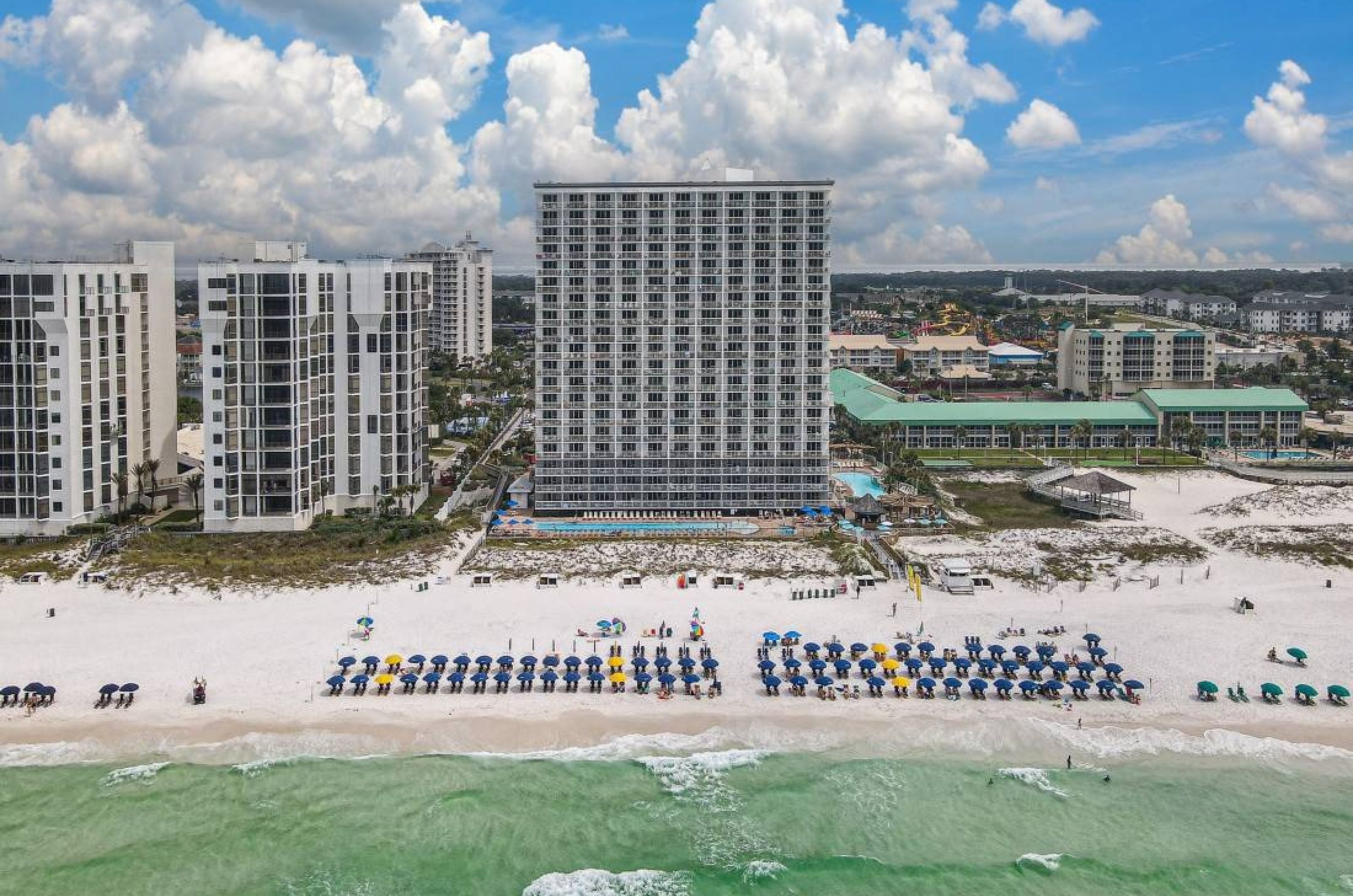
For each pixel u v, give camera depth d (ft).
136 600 504.02
